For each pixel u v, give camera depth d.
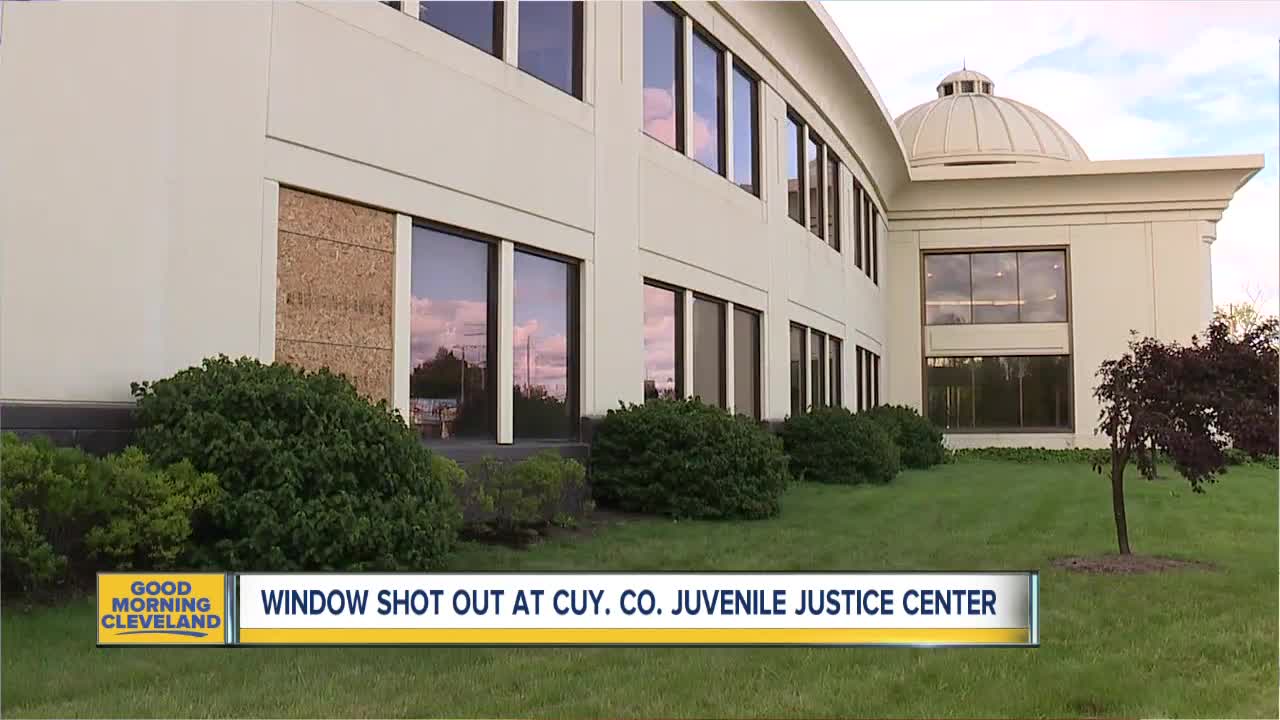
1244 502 13.70
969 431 29.64
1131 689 4.96
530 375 11.19
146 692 4.72
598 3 12.34
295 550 6.44
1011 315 29.69
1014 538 10.02
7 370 6.42
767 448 11.84
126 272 7.04
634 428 11.62
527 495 9.48
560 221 11.46
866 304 25.30
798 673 5.20
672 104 14.36
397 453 7.17
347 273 8.76
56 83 6.72
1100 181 28.73
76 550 6.13
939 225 29.98
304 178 8.31
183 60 7.45
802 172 19.53
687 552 8.77
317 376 7.25
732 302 15.80
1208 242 28.36
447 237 10.02
